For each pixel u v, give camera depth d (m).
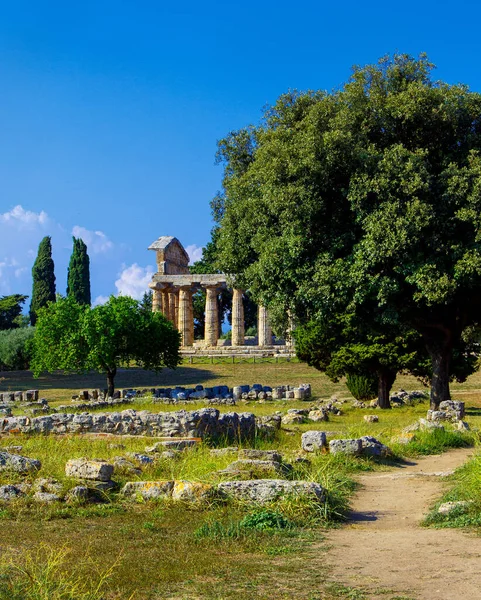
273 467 14.84
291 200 31.64
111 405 41.94
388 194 30.50
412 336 41.59
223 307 111.62
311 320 37.47
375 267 31.22
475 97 33.06
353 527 11.75
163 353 54.97
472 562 8.80
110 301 51.19
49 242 107.75
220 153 40.84
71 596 7.69
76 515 12.13
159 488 13.16
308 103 35.91
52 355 50.28
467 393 52.84
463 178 30.19
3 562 8.98
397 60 34.84
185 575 8.66
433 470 18.66
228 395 50.34
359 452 20.03
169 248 96.19
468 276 29.97
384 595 7.62
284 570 8.75
